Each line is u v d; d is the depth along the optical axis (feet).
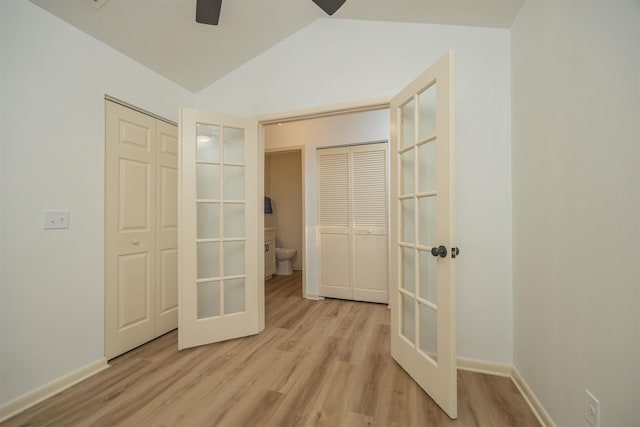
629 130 2.59
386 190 10.48
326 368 5.87
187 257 6.75
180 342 6.67
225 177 7.46
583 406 3.30
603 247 2.95
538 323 4.46
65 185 5.35
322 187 11.39
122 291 6.46
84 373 5.55
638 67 2.48
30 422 4.35
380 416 4.43
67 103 5.40
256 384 5.30
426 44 6.21
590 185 3.16
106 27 5.77
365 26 6.77
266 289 12.62
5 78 4.54
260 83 7.89
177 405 4.71
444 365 4.53
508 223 5.56
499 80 5.64
